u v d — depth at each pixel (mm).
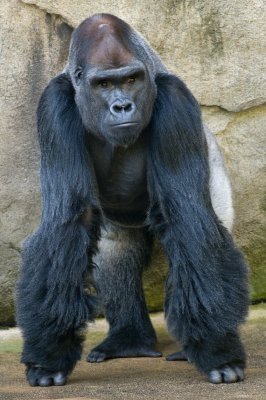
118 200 16422
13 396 14383
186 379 15391
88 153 15281
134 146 15477
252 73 20141
